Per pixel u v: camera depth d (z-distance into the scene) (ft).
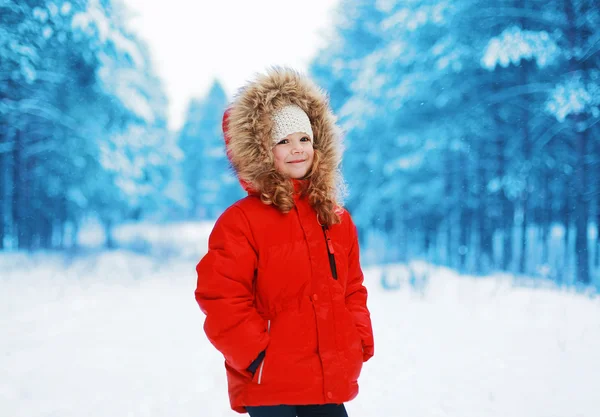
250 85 6.81
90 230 65.62
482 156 40.98
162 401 11.44
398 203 48.62
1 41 36.83
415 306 23.31
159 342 16.99
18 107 45.60
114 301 25.48
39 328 18.95
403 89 41.98
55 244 56.90
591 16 30.48
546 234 38.83
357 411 10.70
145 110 53.16
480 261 37.50
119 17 54.90
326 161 6.95
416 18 40.09
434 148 41.11
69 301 24.88
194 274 38.50
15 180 50.19
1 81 43.16
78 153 50.49
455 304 23.22
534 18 32.89
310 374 5.90
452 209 45.42
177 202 84.23
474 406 10.83
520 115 37.70
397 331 18.44
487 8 34.96
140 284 32.22
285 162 6.67
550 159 38.01
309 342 6.00
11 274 32.81
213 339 6.05
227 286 6.02
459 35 37.42
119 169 52.01
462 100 39.96
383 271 33.01
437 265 38.91
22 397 11.60
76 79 47.80
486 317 20.22
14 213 50.55
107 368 13.97
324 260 6.34
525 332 17.53
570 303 21.99
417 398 11.41
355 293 7.10
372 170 49.96
